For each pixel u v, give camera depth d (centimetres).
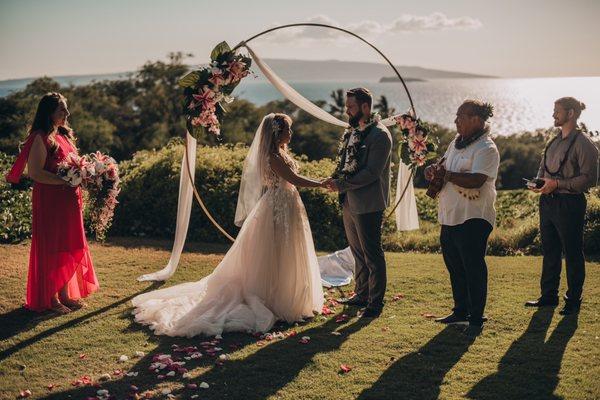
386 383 369
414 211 647
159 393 356
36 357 413
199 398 350
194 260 693
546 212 507
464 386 363
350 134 524
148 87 4228
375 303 509
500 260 734
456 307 482
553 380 369
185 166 602
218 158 902
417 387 363
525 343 430
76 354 419
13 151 3481
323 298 539
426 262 705
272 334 457
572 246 496
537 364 393
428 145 525
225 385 367
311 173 904
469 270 455
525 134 3431
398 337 450
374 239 507
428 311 514
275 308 495
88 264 545
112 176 518
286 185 511
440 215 469
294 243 501
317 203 857
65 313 504
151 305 504
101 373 388
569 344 427
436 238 877
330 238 851
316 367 395
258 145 533
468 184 438
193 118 519
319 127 3966
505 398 347
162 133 3934
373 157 496
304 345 436
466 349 422
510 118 13212
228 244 820
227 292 496
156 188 852
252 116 4341
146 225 867
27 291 507
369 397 351
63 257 505
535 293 563
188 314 473
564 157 490
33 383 374
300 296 499
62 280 507
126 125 4147
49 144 495
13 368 396
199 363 402
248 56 525
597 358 401
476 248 452
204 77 512
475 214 447
